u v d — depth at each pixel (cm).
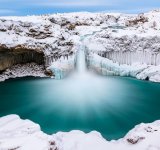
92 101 2888
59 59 3947
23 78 3831
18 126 1978
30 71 4022
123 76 3966
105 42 4078
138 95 3089
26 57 4097
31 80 3734
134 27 4859
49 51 3916
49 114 2480
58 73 3822
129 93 3170
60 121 2306
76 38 4203
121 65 4016
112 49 4034
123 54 4038
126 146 1683
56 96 3058
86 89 3325
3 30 3934
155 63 3894
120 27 4931
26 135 1755
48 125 2217
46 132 2069
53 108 2652
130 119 2359
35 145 1549
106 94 3142
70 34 4394
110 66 3975
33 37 4006
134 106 2717
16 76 3878
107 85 3512
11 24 4025
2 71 3872
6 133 1822
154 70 3762
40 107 2680
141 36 3984
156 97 2998
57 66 3859
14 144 1556
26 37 3953
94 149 1659
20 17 4719
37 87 3412
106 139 1927
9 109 2622
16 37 3894
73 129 2130
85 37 4269
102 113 2511
